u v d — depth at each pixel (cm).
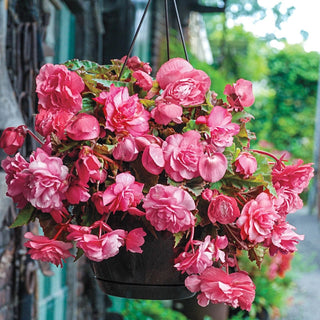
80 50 414
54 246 117
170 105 118
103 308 435
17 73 241
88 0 420
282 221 128
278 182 131
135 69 141
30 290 254
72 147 120
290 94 1789
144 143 117
